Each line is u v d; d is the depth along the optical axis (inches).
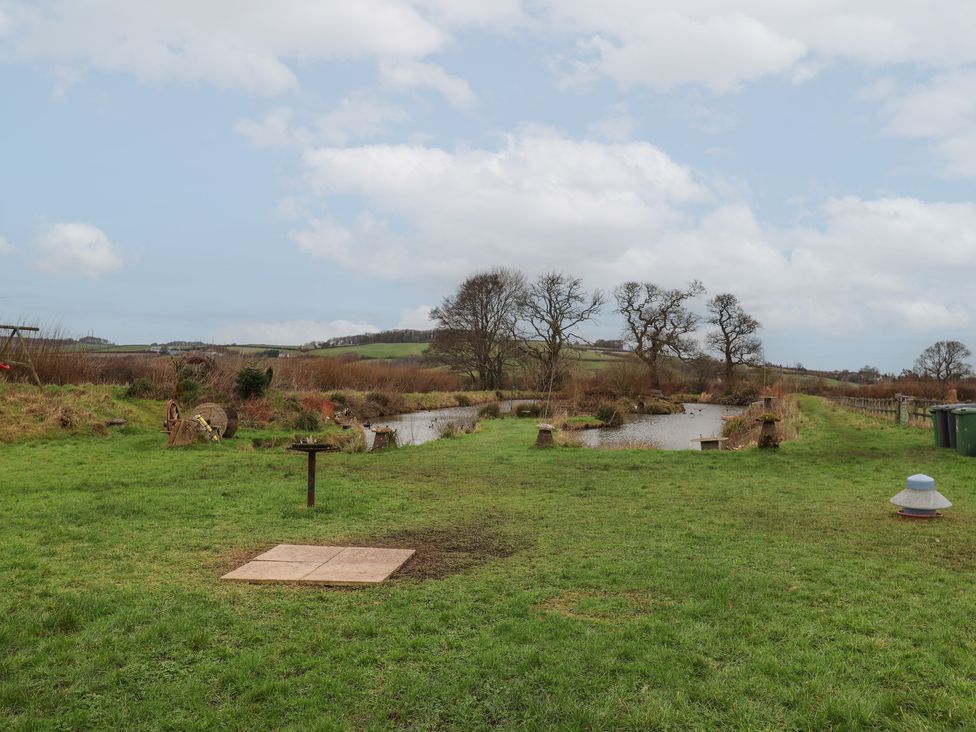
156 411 853.2
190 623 185.2
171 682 152.9
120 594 209.3
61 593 210.7
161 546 273.0
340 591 218.4
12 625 180.9
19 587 216.4
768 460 561.6
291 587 222.4
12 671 156.3
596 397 1692.9
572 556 261.4
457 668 159.5
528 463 564.7
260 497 381.4
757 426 912.9
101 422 719.7
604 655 166.1
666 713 138.9
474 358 2181.3
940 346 1972.2
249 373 943.7
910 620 188.5
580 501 384.5
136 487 410.6
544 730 134.1
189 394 879.1
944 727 134.3
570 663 161.8
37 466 494.3
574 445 754.8
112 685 151.4
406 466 542.0
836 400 1657.2
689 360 2256.4
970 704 140.4
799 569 240.5
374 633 181.0
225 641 176.2
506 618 192.1
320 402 1045.2
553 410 1414.9
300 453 627.2
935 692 146.8
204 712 140.0
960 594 210.7
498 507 366.3
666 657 165.2
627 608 201.2
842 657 165.0
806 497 392.2
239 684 151.7
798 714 138.9
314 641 174.1
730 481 456.1
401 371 1930.4
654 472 506.0
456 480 466.6
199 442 665.0
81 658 163.3
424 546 279.1
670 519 332.2
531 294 2041.1
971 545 276.1
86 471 472.4
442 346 2135.8
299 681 152.7
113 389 882.1
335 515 339.6
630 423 1355.8
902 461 537.3
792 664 160.9
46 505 347.3
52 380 884.6
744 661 163.3
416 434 971.3
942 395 1727.4
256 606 202.2
